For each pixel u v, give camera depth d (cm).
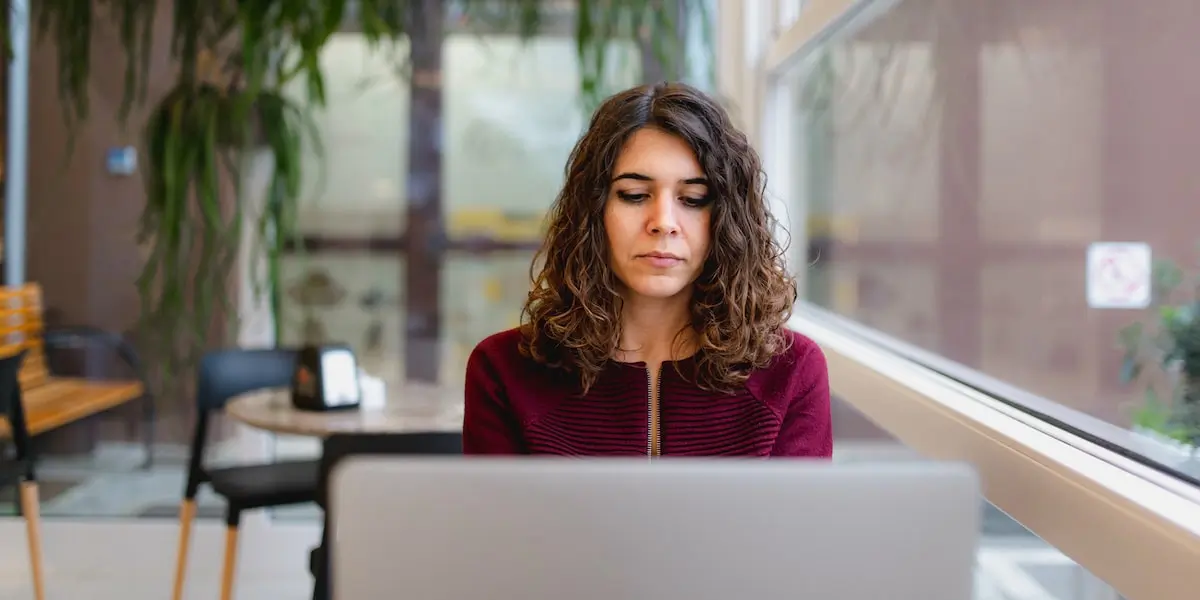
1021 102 139
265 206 309
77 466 321
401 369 334
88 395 320
